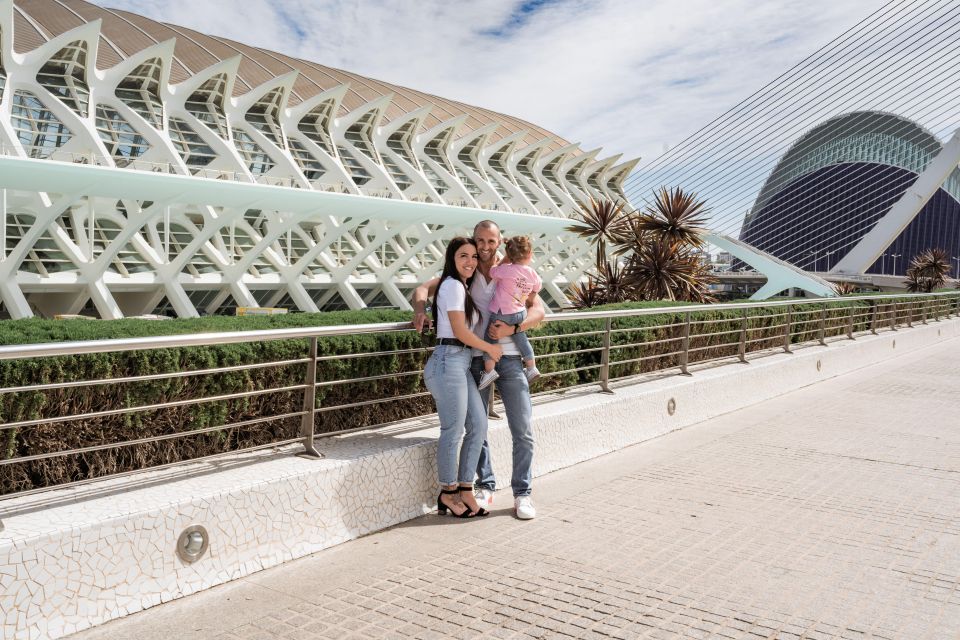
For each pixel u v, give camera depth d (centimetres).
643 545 400
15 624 275
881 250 7081
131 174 2606
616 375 809
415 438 482
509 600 324
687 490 518
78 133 3872
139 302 3803
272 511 371
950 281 7256
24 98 3891
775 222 11788
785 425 771
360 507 421
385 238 4184
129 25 6272
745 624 302
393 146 6438
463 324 429
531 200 7669
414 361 549
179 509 329
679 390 766
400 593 333
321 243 3950
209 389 416
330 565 372
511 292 451
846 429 745
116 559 306
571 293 2453
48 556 284
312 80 7306
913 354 1580
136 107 4491
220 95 5056
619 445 667
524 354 469
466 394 439
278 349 448
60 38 3981
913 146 10781
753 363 974
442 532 427
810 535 418
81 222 3528
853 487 524
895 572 362
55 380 352
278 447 455
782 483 536
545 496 508
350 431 485
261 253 4100
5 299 2977
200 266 3947
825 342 1309
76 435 366
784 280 5075
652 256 2167
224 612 312
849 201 11044
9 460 302
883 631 298
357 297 4319
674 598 328
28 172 2380
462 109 9369
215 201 3102
